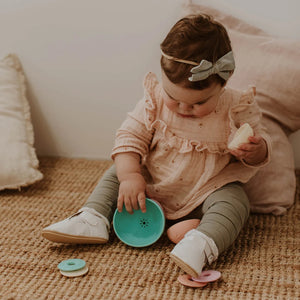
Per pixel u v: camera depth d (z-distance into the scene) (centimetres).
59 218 127
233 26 141
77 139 164
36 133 165
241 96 117
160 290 98
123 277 102
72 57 154
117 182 123
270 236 119
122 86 154
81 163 161
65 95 159
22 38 155
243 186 132
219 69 102
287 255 111
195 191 118
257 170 128
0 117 148
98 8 148
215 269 105
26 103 155
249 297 96
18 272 104
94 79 155
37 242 115
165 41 105
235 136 112
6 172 139
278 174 133
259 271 104
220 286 99
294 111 136
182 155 117
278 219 128
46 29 153
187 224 113
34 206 133
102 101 157
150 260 108
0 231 120
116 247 113
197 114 108
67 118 162
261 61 136
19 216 127
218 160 118
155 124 118
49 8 151
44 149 167
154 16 146
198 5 142
